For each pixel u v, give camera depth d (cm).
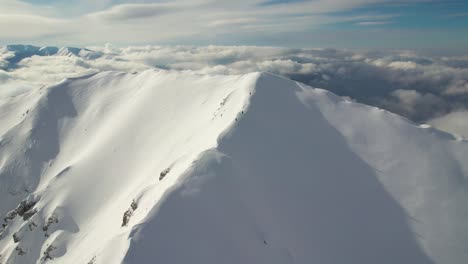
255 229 4384
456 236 5147
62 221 7800
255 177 5428
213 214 4197
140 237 3534
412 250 4922
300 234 4794
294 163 6078
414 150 6856
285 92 8538
